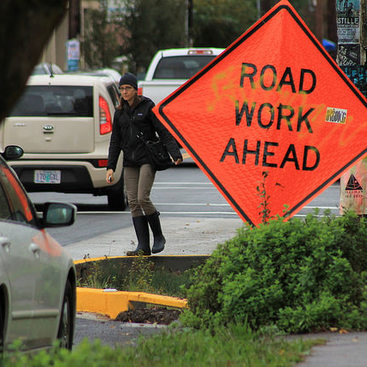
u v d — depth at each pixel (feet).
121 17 523.29
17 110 171.63
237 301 77.71
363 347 67.10
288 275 78.74
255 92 92.79
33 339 62.34
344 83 93.04
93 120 171.63
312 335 73.82
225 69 93.04
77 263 107.14
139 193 116.78
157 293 100.89
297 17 92.79
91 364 48.60
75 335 86.89
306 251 79.56
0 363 51.62
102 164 171.42
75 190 173.27
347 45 107.24
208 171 92.94
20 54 45.73
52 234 145.89
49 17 45.98
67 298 72.33
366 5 107.04
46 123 171.01
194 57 269.85
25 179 171.32
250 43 92.94
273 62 92.43
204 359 64.75
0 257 56.39
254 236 80.94
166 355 66.64
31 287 61.21
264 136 92.27
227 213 171.32
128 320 93.86
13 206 64.49
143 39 521.65
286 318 75.77
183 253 125.70
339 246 79.77
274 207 91.86
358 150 92.94
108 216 169.27
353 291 77.66
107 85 177.99
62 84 172.14
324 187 92.43
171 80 257.14
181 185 222.69
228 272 80.89
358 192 103.30
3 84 46.01
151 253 119.75
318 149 92.63
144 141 116.98
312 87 92.79
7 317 56.44
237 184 92.63
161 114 93.45
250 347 67.51
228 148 92.89
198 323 79.46
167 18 528.63
